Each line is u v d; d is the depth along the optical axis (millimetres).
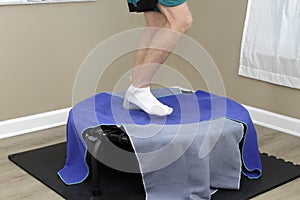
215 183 2557
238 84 3740
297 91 3361
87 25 3600
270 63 3443
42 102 3490
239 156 2557
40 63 3420
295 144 3264
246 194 2539
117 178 2699
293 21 3254
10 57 3270
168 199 2408
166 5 2504
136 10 2645
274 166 2891
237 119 2586
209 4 3842
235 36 3682
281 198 2523
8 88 3305
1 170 2809
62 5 3432
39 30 3363
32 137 3328
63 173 2727
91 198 2467
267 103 3572
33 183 2654
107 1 3664
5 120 3332
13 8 3207
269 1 3373
